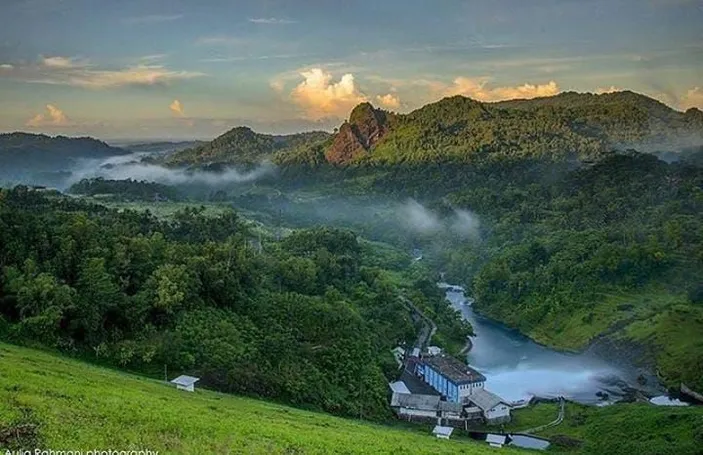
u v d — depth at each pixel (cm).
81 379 6022
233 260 12462
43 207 16675
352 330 12212
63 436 4103
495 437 9856
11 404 4438
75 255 9862
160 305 9788
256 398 8950
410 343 14575
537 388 13250
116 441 4259
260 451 4797
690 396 12325
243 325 10762
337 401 9956
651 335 15212
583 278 18675
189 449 4472
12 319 8575
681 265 18425
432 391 11994
